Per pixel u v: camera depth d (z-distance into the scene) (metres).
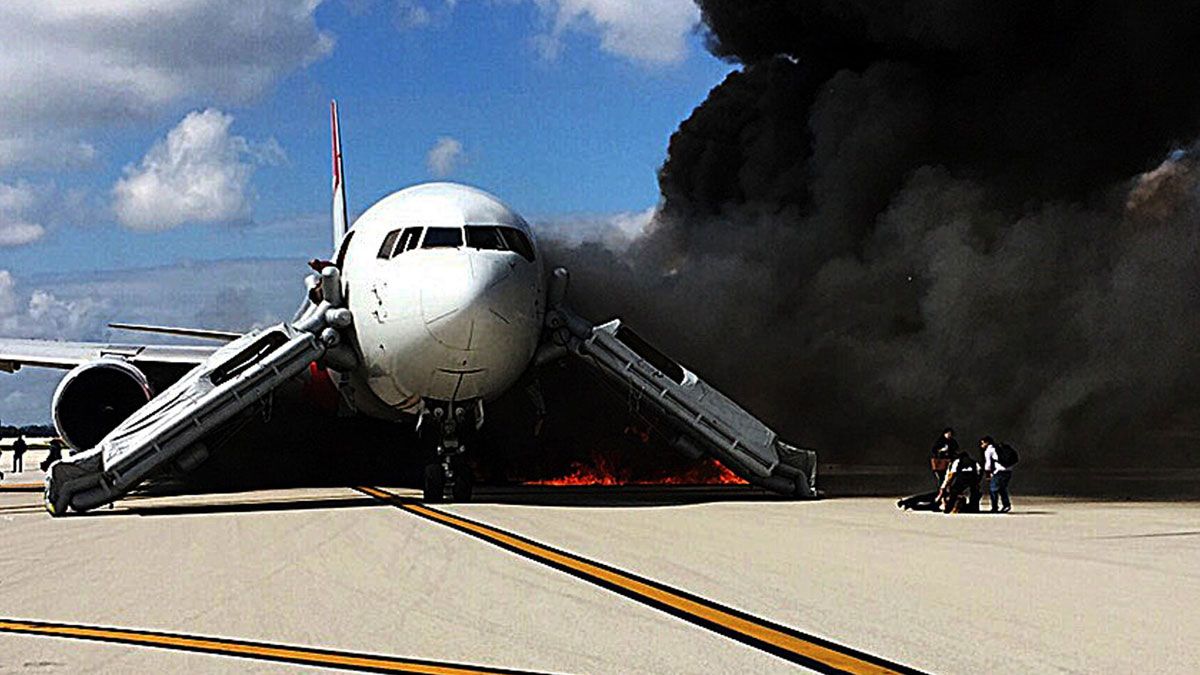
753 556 15.69
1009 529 19.56
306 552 16.39
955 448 24.11
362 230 26.33
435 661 9.62
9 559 16.23
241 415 26.14
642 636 10.50
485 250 24.23
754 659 9.61
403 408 26.47
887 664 9.39
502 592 12.82
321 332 25.86
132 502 26.50
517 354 24.70
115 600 12.67
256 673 9.27
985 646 10.02
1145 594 12.60
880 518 21.64
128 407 28.81
